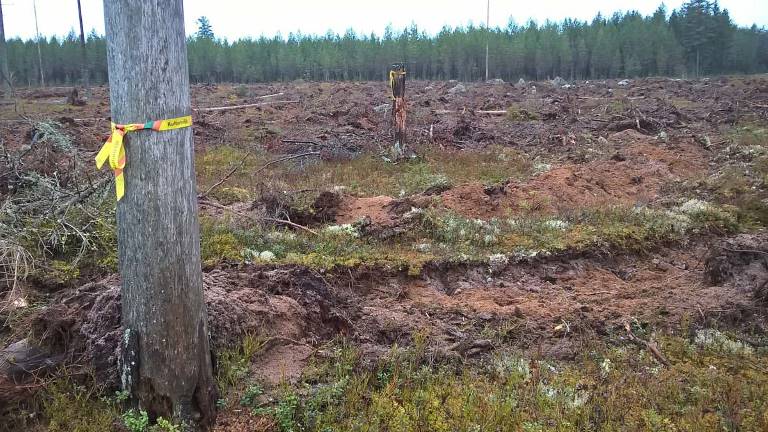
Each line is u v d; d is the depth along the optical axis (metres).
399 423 3.62
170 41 3.07
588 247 6.70
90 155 8.62
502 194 8.50
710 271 6.25
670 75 48.09
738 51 51.56
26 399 3.61
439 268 6.11
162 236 3.17
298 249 6.31
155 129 3.08
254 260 5.80
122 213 3.21
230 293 4.55
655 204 8.62
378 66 48.22
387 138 13.89
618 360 4.64
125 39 3.02
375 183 9.84
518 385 4.18
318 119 17.61
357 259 5.99
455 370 4.36
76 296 4.34
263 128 15.70
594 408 3.88
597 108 21.31
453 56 47.91
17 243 5.36
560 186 9.07
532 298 5.78
